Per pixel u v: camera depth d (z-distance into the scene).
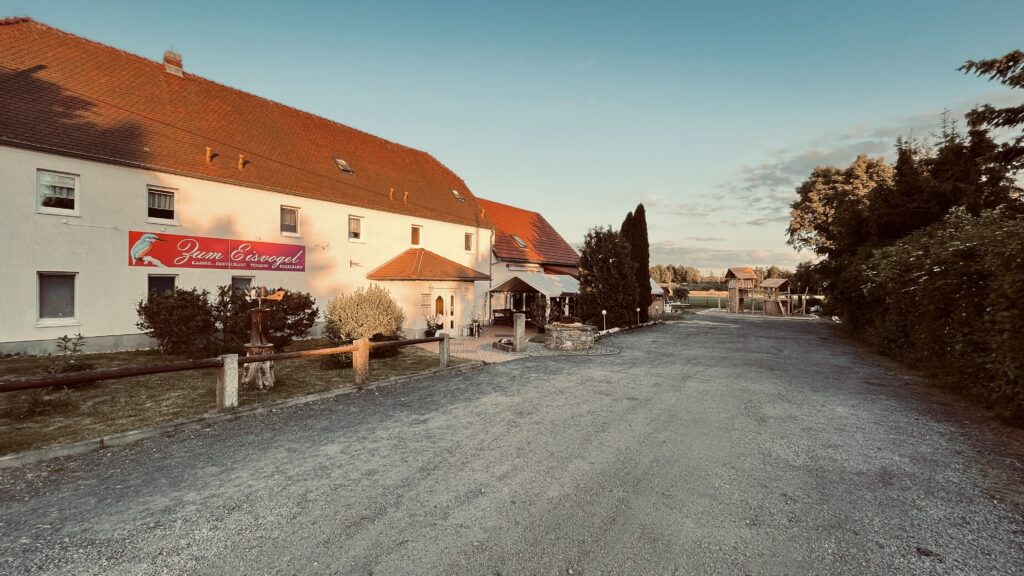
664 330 24.80
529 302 29.03
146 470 4.79
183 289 11.99
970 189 15.95
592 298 22.92
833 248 24.11
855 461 5.11
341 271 17.88
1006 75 10.64
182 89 16.11
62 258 11.22
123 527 3.61
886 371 11.34
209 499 4.11
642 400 8.12
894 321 13.30
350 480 4.54
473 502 4.06
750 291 56.22
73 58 13.55
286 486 4.39
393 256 20.03
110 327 11.99
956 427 6.45
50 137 11.10
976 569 3.08
